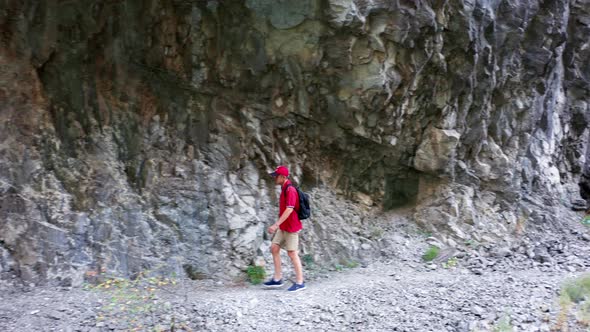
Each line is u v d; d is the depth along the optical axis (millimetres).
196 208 5984
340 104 6566
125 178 5953
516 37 7480
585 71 9688
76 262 5289
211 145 6402
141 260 5547
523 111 8188
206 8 5996
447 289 5430
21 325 4227
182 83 6352
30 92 5727
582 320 4465
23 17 5629
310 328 4473
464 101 7375
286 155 6984
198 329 4359
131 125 6152
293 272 6125
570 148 10086
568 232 8094
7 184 5324
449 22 6559
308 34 5926
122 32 6027
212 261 5832
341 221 7090
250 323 4520
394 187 7883
